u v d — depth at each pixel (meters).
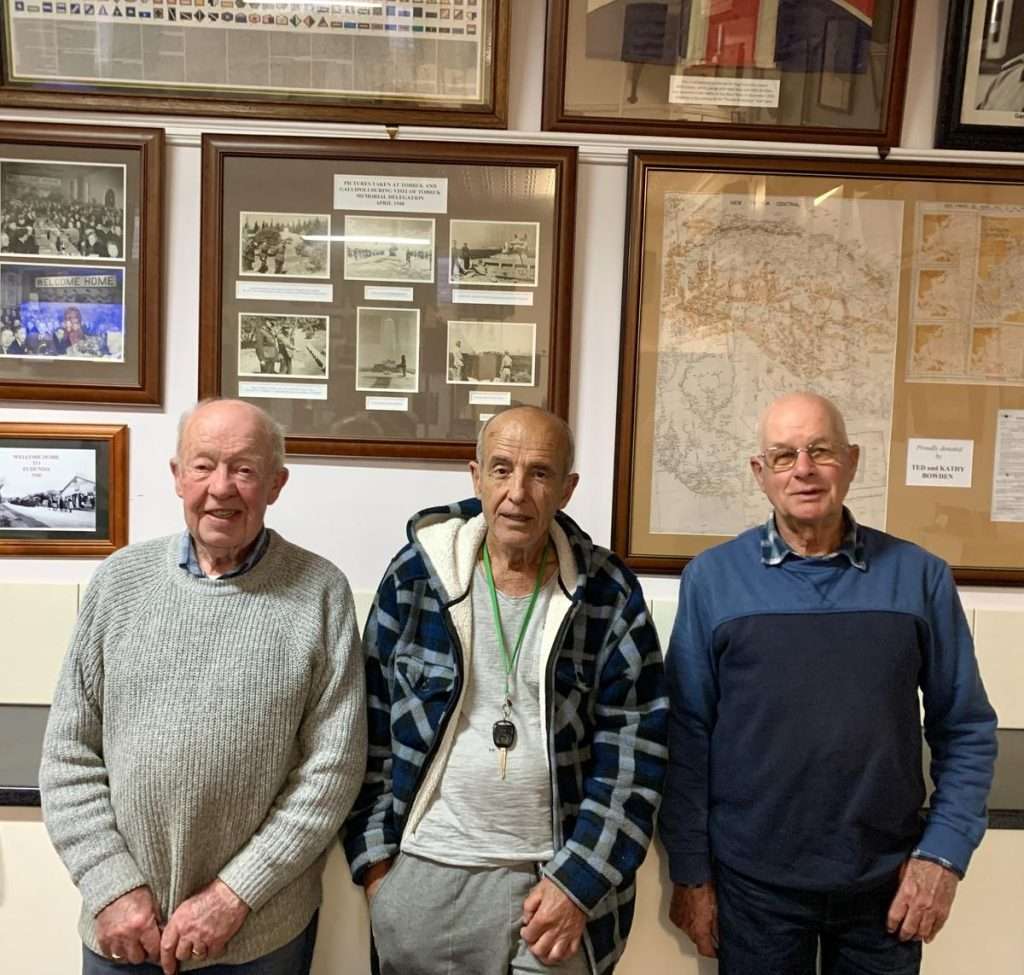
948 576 1.24
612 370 1.57
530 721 1.18
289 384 1.53
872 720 1.14
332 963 1.35
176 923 1.07
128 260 1.51
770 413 1.24
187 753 1.07
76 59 1.48
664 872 1.38
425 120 1.50
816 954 1.21
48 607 1.52
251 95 1.49
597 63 1.51
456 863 1.14
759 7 1.50
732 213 1.53
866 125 1.53
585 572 1.22
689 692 1.25
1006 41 1.51
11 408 1.53
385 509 1.56
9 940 1.35
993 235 1.55
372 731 1.23
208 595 1.13
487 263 1.52
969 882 1.40
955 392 1.56
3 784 1.29
